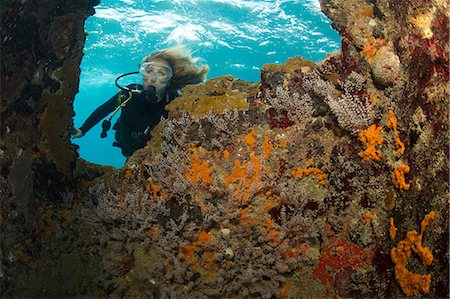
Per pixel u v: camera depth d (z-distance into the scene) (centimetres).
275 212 273
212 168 281
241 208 274
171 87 404
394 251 224
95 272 296
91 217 303
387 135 246
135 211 293
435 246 194
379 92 255
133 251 295
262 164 273
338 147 261
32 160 298
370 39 262
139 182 300
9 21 278
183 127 291
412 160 222
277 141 275
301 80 279
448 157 195
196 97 305
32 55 300
